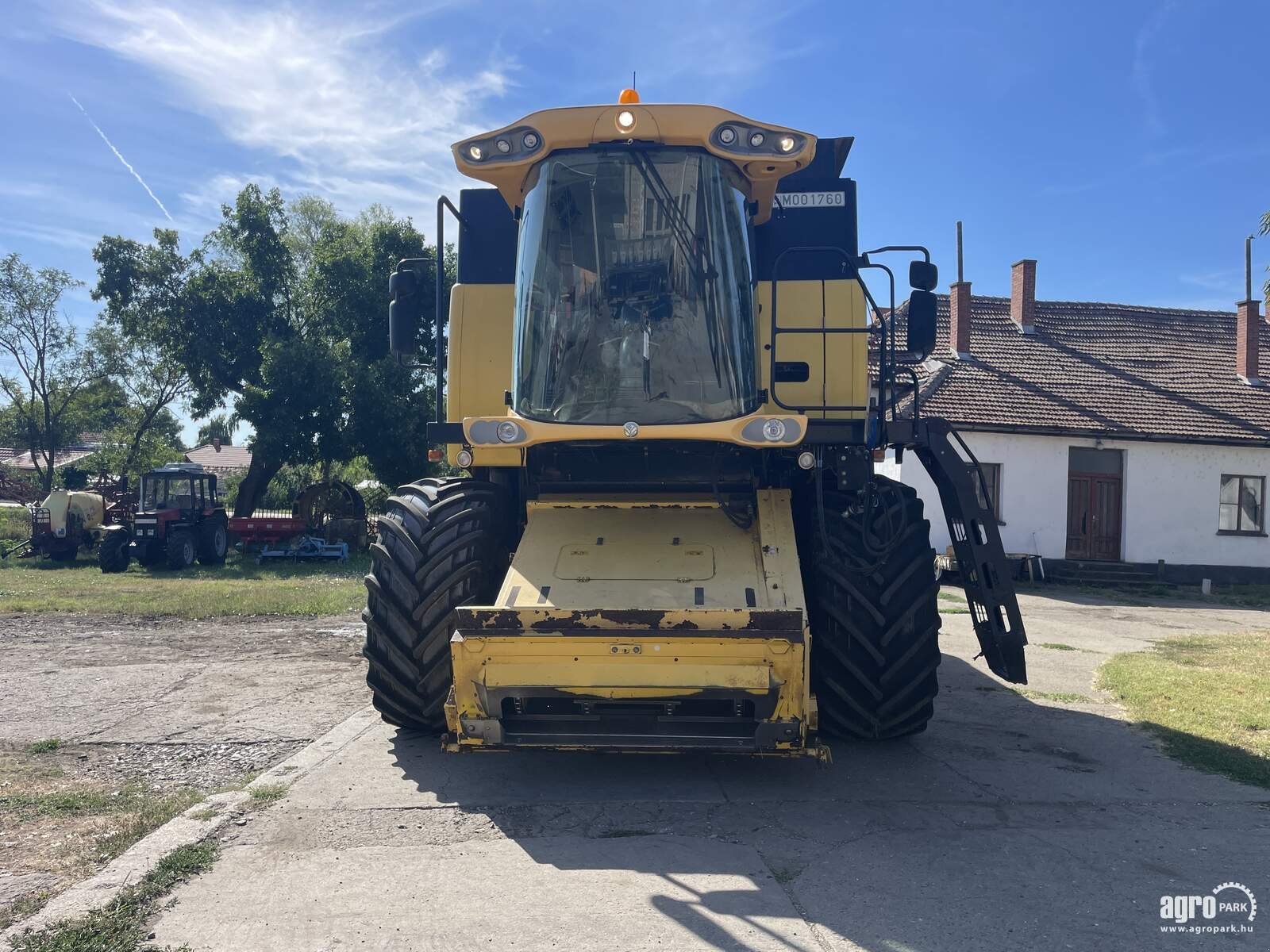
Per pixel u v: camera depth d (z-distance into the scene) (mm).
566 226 5070
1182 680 8219
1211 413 22672
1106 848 4203
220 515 23312
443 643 5199
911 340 5547
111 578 18750
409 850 4082
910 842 4246
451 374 6004
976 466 5672
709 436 4816
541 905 3555
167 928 3342
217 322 27781
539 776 5188
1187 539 21812
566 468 5406
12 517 29250
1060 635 12344
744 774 5273
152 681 7855
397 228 28062
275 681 7855
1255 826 4516
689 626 4273
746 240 5141
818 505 5191
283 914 3461
